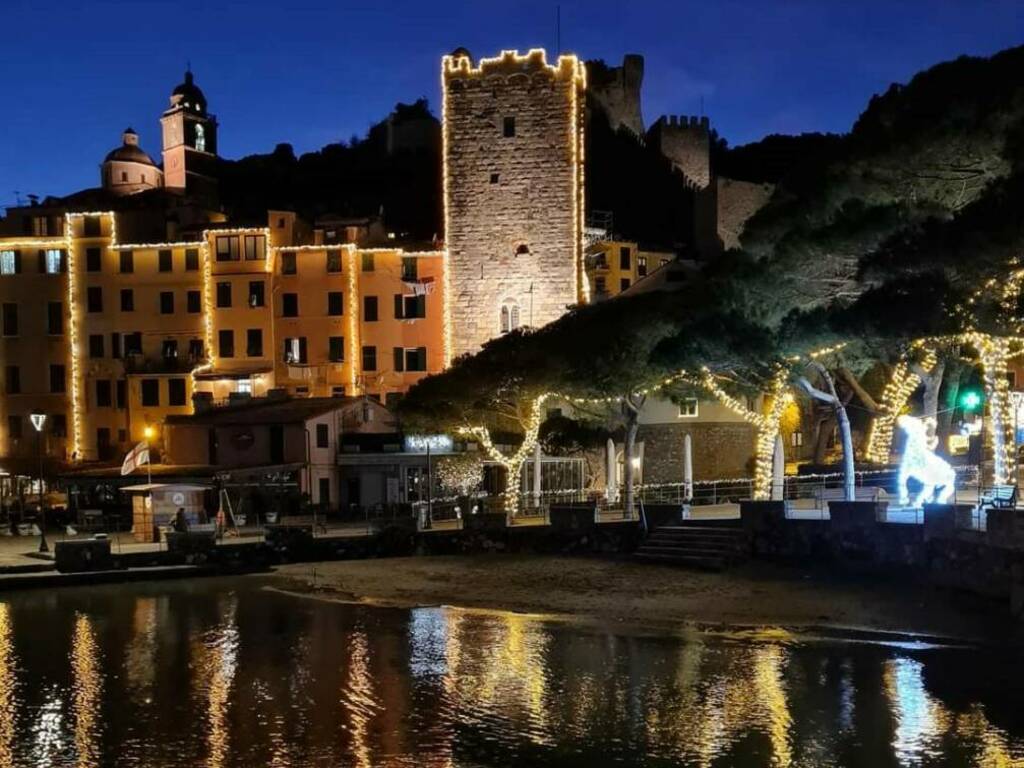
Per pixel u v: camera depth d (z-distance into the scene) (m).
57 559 42.62
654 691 23.33
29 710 22.42
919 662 25.86
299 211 111.19
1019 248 28.11
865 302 33.44
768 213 44.53
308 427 63.75
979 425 60.03
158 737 20.47
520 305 72.56
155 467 63.28
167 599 37.78
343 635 30.44
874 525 35.59
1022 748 19.02
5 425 81.06
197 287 80.00
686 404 52.62
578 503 54.50
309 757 19.20
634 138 133.75
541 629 31.16
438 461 64.62
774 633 29.94
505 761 18.81
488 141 73.12
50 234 85.69
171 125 126.81
